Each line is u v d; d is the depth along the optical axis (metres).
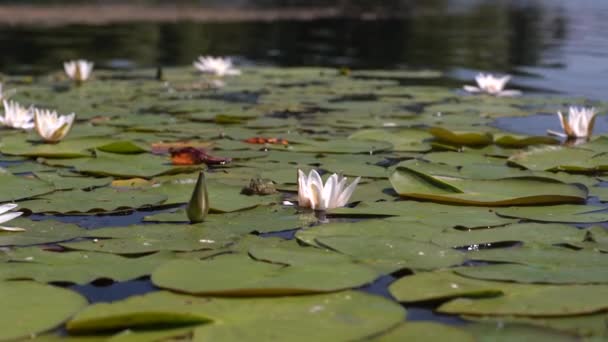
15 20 13.02
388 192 2.96
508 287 1.91
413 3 17.59
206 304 1.76
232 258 2.11
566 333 1.62
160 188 2.97
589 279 1.96
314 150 3.71
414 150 3.75
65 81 6.55
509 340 1.60
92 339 1.63
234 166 3.40
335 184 2.69
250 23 12.88
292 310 1.73
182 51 9.25
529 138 3.89
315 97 5.64
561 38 10.27
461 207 2.72
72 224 2.50
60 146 3.72
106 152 3.62
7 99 5.35
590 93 5.84
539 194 2.83
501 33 11.15
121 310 1.72
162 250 2.24
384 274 2.00
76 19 13.36
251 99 5.52
